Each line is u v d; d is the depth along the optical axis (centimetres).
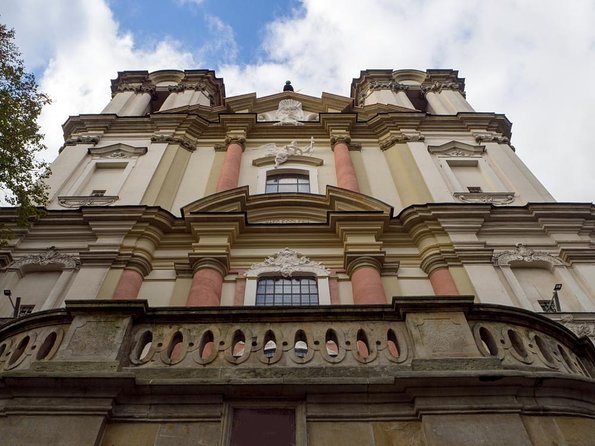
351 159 1828
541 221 1457
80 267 1280
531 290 1288
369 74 2530
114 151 1822
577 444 611
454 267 1303
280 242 1415
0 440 588
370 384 638
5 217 1408
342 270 1335
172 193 1623
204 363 680
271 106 2284
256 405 638
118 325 712
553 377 647
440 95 2372
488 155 1838
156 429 616
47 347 716
